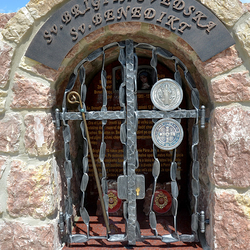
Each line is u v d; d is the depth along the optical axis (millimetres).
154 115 2332
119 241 2490
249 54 2035
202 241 2484
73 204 3072
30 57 2123
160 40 2426
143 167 3551
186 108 3525
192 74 2611
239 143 2104
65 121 2352
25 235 2238
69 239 2473
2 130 2209
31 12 2107
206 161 2479
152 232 2762
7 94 2193
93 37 2158
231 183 2146
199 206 2820
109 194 3254
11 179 2230
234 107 2113
